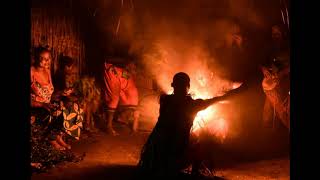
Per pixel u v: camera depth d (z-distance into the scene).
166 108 5.20
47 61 7.15
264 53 8.55
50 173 5.63
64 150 6.91
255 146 7.65
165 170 5.12
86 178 5.38
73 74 9.05
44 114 6.80
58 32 9.17
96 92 9.20
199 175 5.42
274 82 7.89
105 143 7.96
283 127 8.29
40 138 6.53
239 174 5.82
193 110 5.11
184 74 5.19
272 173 5.87
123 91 9.20
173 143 5.13
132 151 7.27
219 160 6.68
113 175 5.50
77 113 7.06
